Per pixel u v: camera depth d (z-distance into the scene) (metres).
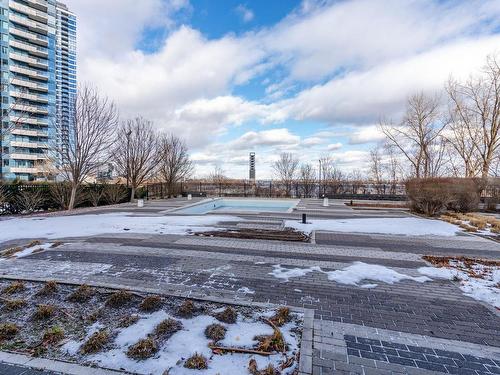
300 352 2.88
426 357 2.87
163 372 2.57
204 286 4.78
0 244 7.98
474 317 3.79
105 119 17.12
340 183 27.81
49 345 3.00
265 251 7.12
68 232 9.56
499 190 17.36
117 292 4.17
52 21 53.44
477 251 7.45
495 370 2.67
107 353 2.86
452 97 22.83
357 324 3.55
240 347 2.97
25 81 46.94
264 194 29.66
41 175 25.80
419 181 15.30
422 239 8.85
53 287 4.47
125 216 13.69
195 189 30.77
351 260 6.42
